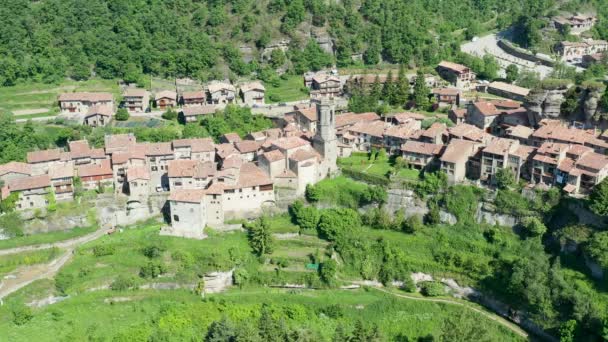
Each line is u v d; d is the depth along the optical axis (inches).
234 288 6958.7
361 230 7470.5
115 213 7628.0
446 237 7239.2
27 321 6338.6
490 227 7239.2
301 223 7514.8
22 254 7096.5
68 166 7800.2
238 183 7603.4
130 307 6594.5
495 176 7362.2
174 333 6328.7
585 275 6446.9
